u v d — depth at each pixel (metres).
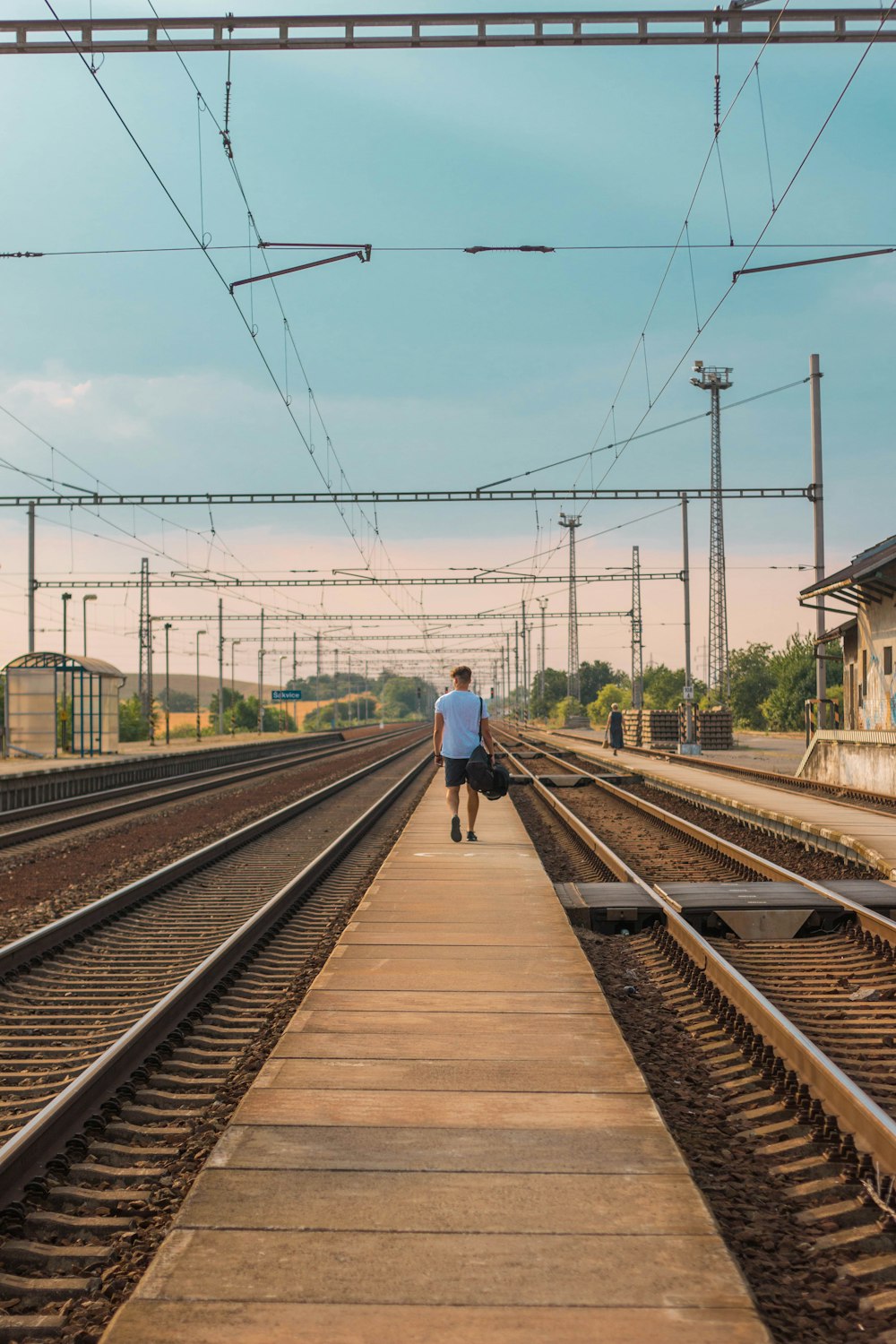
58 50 12.09
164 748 52.25
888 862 12.29
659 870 14.14
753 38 12.16
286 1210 3.83
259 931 10.12
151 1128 5.34
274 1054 5.64
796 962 9.28
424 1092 5.05
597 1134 4.54
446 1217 3.77
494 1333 3.05
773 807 18.59
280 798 28.19
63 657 40.19
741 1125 5.26
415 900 10.23
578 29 12.14
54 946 9.83
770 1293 3.62
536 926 9.00
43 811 23.00
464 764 12.38
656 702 100.75
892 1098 5.54
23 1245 4.06
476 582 47.97
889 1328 3.42
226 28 12.12
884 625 24.55
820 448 29.62
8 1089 6.10
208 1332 3.07
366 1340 3.02
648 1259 3.48
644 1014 7.40
